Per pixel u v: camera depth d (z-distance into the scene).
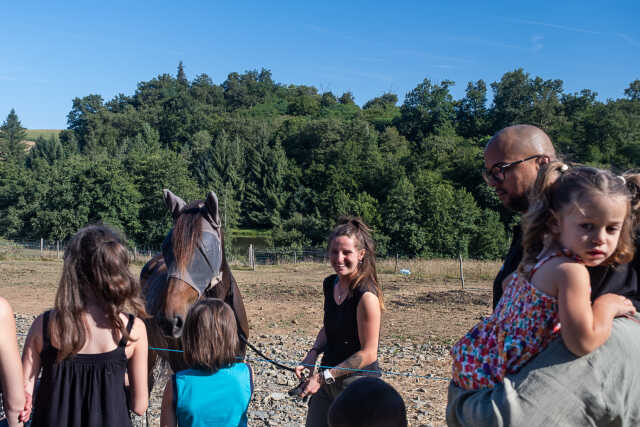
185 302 3.39
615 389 1.40
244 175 85.44
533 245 1.62
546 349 1.50
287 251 33.88
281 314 11.94
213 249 3.62
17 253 29.16
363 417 1.67
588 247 1.44
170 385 2.39
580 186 1.45
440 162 84.12
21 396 2.20
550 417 1.40
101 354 2.27
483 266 21.25
